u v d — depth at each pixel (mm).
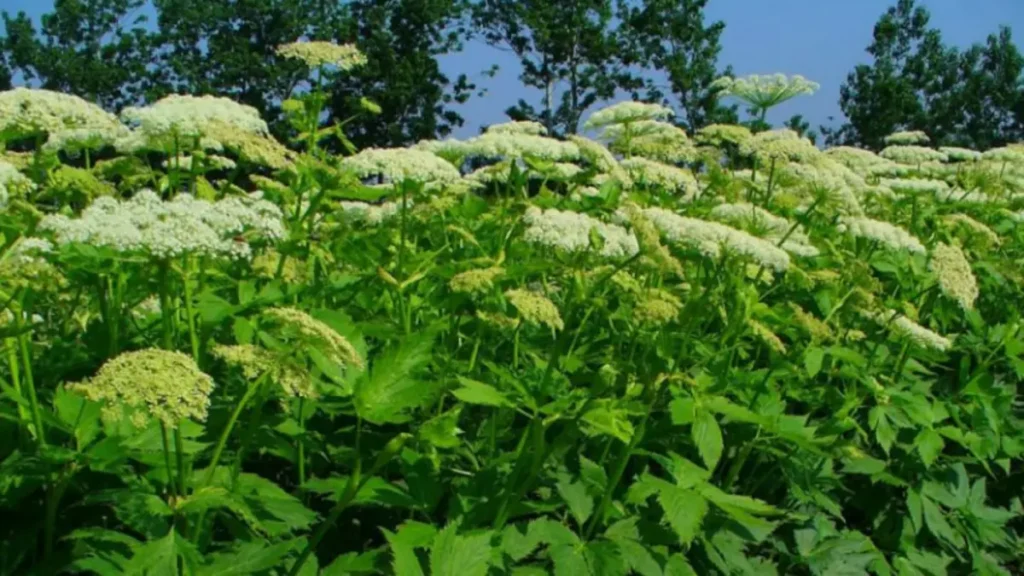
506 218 6418
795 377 6340
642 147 8023
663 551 4461
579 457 4719
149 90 74688
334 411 4449
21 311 3693
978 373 6965
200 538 3609
